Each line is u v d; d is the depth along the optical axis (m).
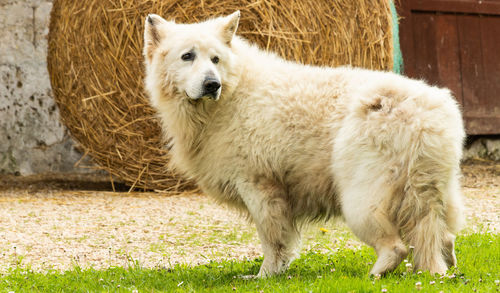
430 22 15.13
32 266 6.08
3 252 6.67
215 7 10.17
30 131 13.59
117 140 11.08
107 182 12.84
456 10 15.27
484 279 4.68
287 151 5.29
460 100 15.38
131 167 11.20
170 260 6.34
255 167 5.41
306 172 5.28
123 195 10.92
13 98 13.43
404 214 4.75
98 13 10.52
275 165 5.35
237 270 5.55
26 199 10.34
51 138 13.77
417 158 4.64
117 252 6.68
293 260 5.79
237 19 5.84
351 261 5.71
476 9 15.44
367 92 4.93
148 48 6.01
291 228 5.50
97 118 11.02
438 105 4.72
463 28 15.44
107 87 10.78
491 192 10.60
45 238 7.37
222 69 5.57
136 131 10.95
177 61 5.68
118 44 10.50
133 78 10.62
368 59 10.64
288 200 5.49
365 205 4.76
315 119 5.21
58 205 9.77
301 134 5.23
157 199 10.44
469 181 12.13
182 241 7.23
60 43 11.05
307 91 5.33
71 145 13.95
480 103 15.54
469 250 5.90
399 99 4.78
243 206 5.76
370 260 5.74
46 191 11.27
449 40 15.31
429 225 4.70
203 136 5.71
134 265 5.65
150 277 5.21
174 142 6.02
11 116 13.43
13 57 13.40
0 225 8.12
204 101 5.59
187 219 8.56
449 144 4.66
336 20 10.42
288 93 5.38
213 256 6.44
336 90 5.27
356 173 4.83
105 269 5.80
